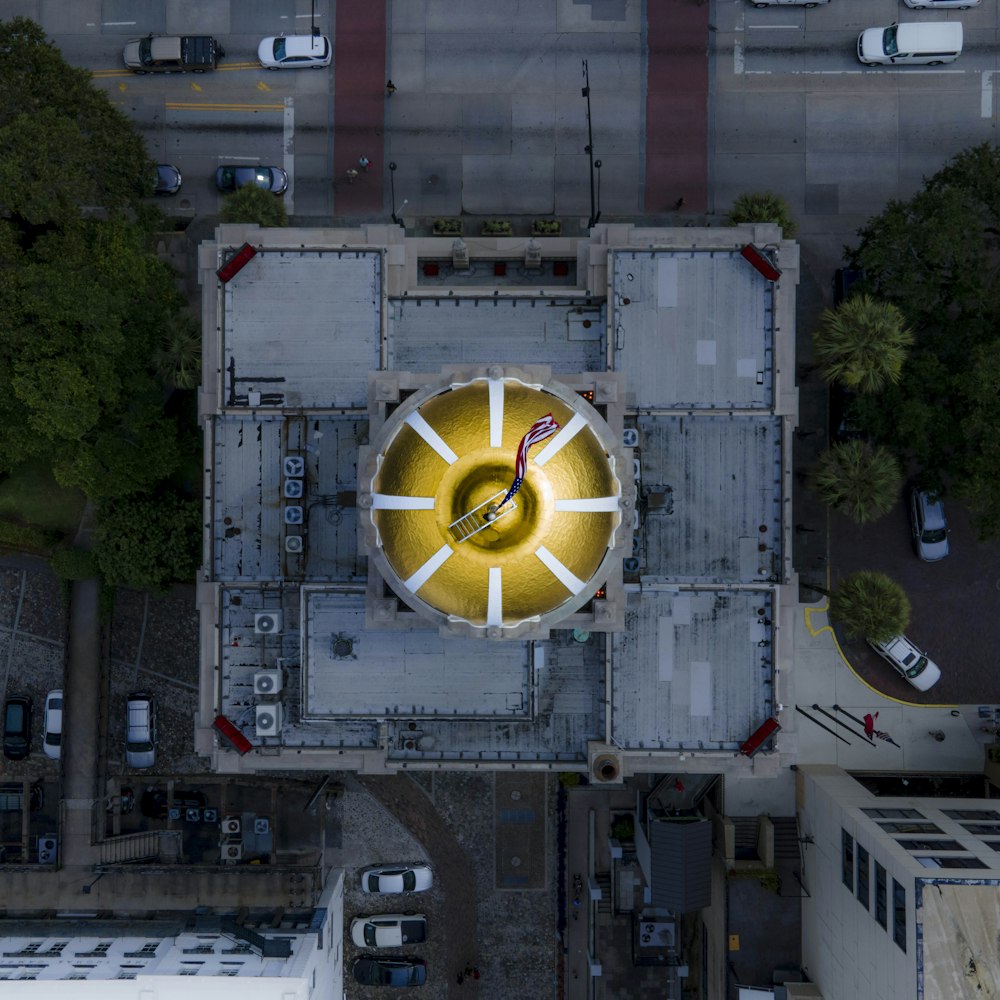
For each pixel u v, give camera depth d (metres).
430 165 52.47
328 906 49.81
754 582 39.91
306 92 52.50
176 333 42.34
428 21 52.31
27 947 47.75
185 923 49.84
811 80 52.06
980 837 39.97
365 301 39.94
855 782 47.56
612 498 28.41
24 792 52.81
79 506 51.47
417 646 38.56
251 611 40.16
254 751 39.53
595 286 40.00
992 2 51.88
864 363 40.09
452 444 26.83
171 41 51.19
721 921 48.88
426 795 54.00
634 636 39.81
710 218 52.19
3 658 53.75
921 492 48.78
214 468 40.28
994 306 42.44
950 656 51.25
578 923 53.28
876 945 39.06
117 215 43.12
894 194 52.00
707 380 39.91
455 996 54.12
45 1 52.84
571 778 52.62
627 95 52.28
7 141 38.44
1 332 38.75
